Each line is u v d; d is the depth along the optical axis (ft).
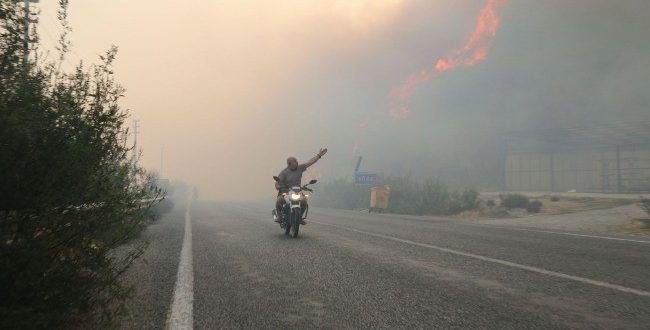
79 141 9.21
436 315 11.03
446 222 45.60
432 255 21.20
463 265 18.37
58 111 9.05
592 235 31.17
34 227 8.09
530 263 18.84
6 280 7.70
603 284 14.57
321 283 14.87
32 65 9.21
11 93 8.55
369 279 15.53
